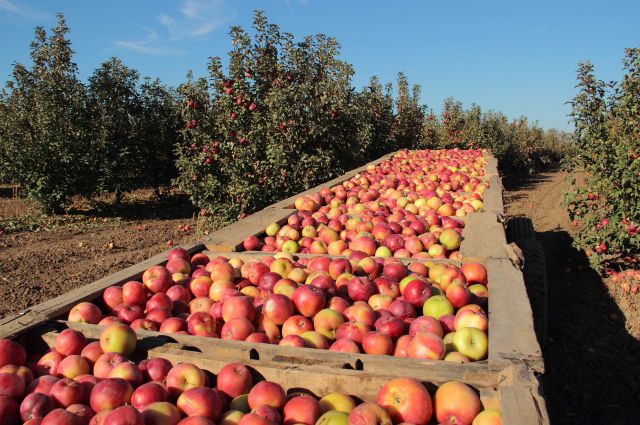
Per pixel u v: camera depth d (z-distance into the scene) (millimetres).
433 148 9570
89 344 1224
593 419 1759
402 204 3000
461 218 2641
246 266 1793
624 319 2598
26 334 1317
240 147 4277
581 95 3375
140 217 6590
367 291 1528
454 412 961
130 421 894
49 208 6371
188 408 983
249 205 4312
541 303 2180
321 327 1344
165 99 7574
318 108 4723
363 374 1055
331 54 5109
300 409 980
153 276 1632
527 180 11430
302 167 4422
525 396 910
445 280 1643
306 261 1962
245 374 1081
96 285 1609
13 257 4152
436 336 1180
